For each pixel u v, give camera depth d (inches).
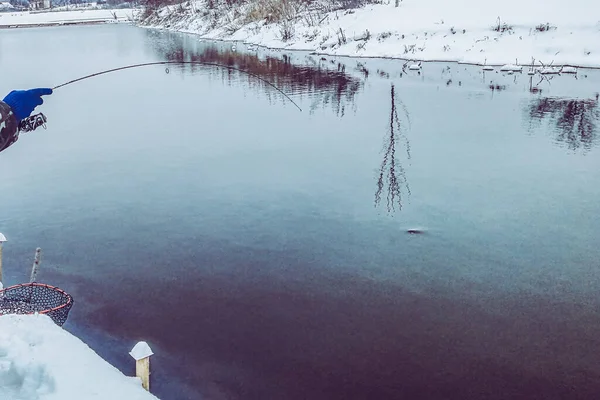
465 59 955.3
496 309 254.4
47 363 149.2
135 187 430.3
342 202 382.6
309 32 1334.9
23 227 361.1
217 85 884.0
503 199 378.6
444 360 219.3
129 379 161.5
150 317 253.1
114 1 4744.1
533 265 292.7
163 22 2377.0
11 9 5036.9
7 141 87.0
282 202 386.3
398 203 377.1
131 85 922.1
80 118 688.4
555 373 211.2
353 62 1039.0
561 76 799.1
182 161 490.3
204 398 198.8
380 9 1272.1
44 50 1461.6
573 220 343.9
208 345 231.0
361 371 213.6
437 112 627.5
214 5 2036.2
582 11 954.1
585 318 245.9
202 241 332.2
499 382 206.7
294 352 225.8
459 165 448.8
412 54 1034.7
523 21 987.9
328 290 273.9
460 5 1136.2
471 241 320.8
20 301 207.6
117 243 333.7
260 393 201.6
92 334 239.5
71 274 296.0
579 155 466.6
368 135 547.8
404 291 271.1
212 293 273.7
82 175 464.8
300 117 637.3
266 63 1092.5
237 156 498.0
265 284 281.0
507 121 577.3
